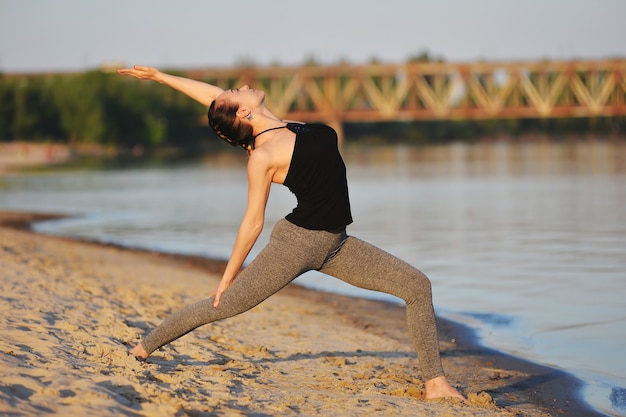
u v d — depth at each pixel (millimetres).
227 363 6379
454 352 8086
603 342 8336
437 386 5562
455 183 41125
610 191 33219
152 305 9289
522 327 9164
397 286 5363
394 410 5211
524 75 102562
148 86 110062
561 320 9461
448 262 14586
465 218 23641
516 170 51344
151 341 5730
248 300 5293
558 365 7465
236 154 95688
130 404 4578
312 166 5039
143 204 32031
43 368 5070
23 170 64312
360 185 41188
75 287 9570
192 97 5523
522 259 14641
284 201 32656
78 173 59062
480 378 7027
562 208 26141
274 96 105750
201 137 116062
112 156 90688
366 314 10219
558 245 16594
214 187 41969
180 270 14367
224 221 24812
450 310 10250
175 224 24062
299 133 5070
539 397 6422
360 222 23062
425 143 123688
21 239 17312
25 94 99188
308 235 5152
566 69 102938
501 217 23656
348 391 5762
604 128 129500
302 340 8039
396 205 29141
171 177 52094
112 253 16672
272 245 5219
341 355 7430
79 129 100188
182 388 5125
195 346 6930
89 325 6988
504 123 134500
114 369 5309
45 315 7070
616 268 13227
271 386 5742
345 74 105438
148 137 104812
